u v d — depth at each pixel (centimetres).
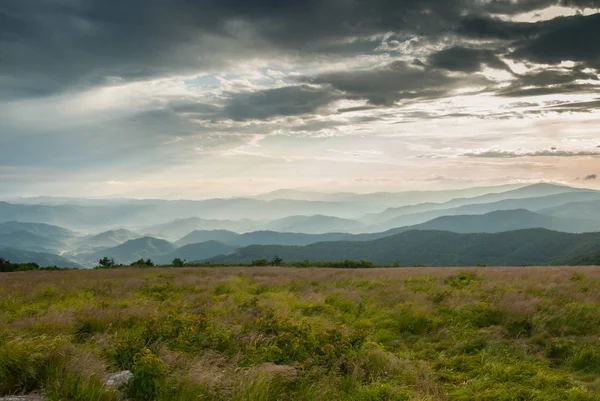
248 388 645
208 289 1942
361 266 5012
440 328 1182
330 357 833
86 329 1108
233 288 1969
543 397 696
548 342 1023
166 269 3406
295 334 930
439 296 1571
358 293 1727
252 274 2828
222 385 669
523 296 1467
